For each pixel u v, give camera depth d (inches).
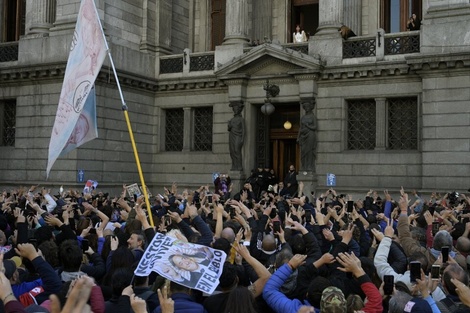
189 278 214.1
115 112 1141.1
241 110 1149.1
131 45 1199.6
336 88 1073.5
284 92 1111.0
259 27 1289.4
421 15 1133.7
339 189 1057.5
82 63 430.3
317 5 1266.0
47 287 235.3
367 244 376.5
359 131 1073.5
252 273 306.0
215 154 1196.5
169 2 1289.4
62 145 423.5
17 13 1342.3
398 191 1007.6
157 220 444.8
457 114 943.7
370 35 1091.3
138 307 174.7
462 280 235.0
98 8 1106.1
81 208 584.1
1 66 1164.5
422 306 205.2
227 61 1170.6
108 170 1129.4
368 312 223.5
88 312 141.6
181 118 1261.1
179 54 1237.7
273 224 414.3
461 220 506.3
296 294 259.3
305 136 1075.9
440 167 954.1
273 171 1122.0
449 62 938.1
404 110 1037.2
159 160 1253.1
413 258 289.7
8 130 1199.6
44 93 1122.7
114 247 309.3
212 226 433.1
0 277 168.4
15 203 603.2
